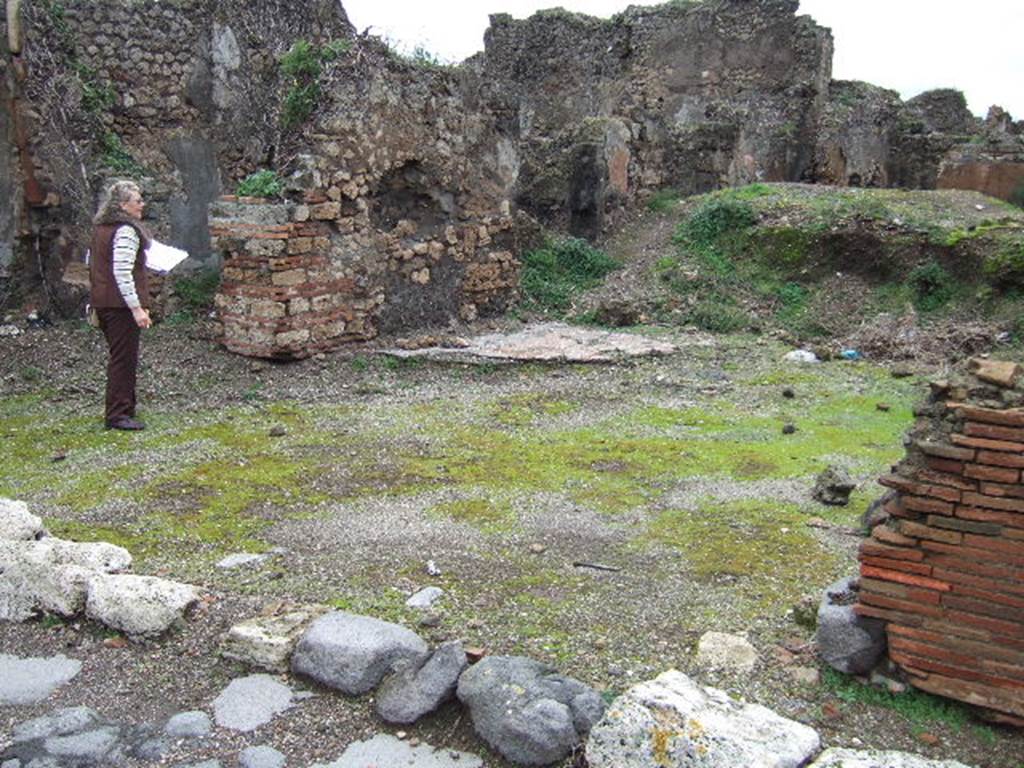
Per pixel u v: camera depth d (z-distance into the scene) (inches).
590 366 349.7
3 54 356.8
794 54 708.7
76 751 128.2
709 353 370.3
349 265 354.0
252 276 331.9
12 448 254.4
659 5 753.0
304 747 128.2
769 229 472.4
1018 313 399.2
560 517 207.3
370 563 181.8
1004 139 733.9
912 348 377.7
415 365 343.6
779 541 193.8
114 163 390.0
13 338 352.2
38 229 373.7
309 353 342.3
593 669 142.0
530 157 535.2
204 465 241.9
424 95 376.8
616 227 531.8
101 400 299.9
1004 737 126.0
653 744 113.3
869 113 779.4
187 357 339.0
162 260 279.1
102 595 158.7
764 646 149.2
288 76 346.3
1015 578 124.0
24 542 173.3
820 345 390.6
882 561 133.0
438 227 394.9
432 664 135.7
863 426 282.8
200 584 172.1
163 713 137.5
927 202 501.0
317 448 256.7
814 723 128.9
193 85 413.1
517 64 815.7
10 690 143.7
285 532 198.4
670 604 164.7
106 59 390.9
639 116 564.4
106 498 218.1
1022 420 121.1
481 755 125.8
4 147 359.3
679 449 258.1
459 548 189.5
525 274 460.1
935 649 130.0
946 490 126.7
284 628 149.9
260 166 404.8
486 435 270.1
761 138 701.3
